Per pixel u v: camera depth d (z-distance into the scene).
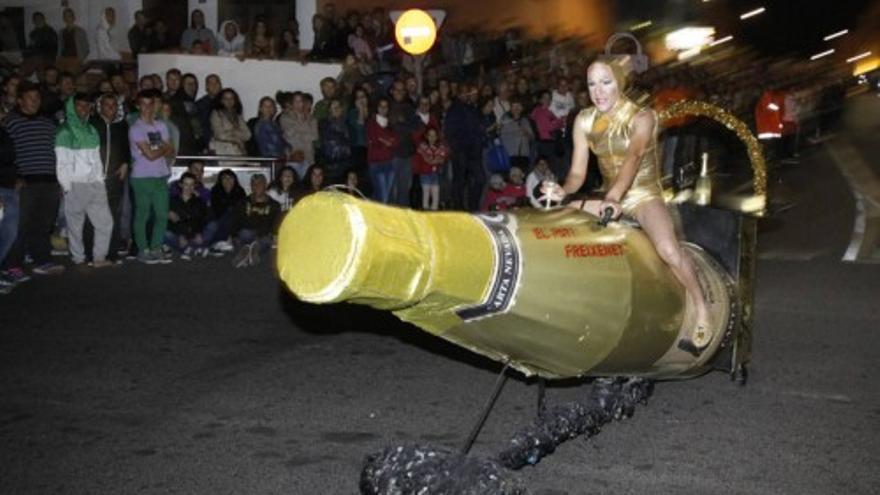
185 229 11.58
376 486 3.79
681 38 25.28
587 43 21.17
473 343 3.83
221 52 14.63
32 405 5.95
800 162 21.67
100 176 10.55
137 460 5.07
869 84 33.97
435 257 3.29
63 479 4.83
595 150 4.84
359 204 3.16
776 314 8.26
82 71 13.59
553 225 3.90
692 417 5.64
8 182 9.44
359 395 6.12
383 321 8.09
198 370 6.69
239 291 9.41
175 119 11.86
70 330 7.82
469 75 16.78
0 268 9.80
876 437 5.32
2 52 14.43
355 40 15.10
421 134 13.21
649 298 4.18
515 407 5.88
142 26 14.34
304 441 5.32
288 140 12.57
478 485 3.70
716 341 5.07
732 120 5.91
